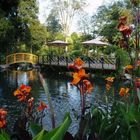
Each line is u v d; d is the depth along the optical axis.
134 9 2.28
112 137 2.22
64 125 1.44
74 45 37.41
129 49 2.32
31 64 32.94
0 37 30.03
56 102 13.21
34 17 38.03
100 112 2.55
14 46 35.84
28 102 2.93
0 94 15.98
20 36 36.19
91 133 2.20
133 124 1.96
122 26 2.22
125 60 3.95
